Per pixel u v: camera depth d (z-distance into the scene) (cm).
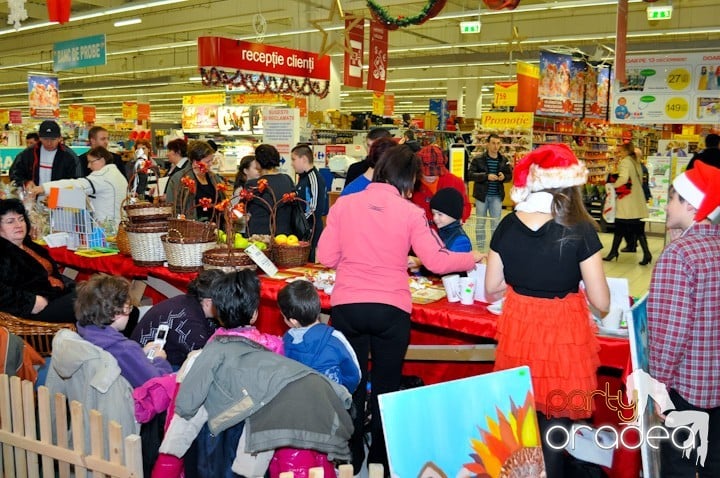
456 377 346
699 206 213
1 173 913
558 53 1280
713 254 209
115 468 208
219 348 211
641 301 229
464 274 318
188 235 368
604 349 257
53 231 470
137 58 2553
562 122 1493
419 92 3341
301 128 1145
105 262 417
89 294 249
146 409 228
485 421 167
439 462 158
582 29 1695
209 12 1667
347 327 267
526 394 176
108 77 3095
